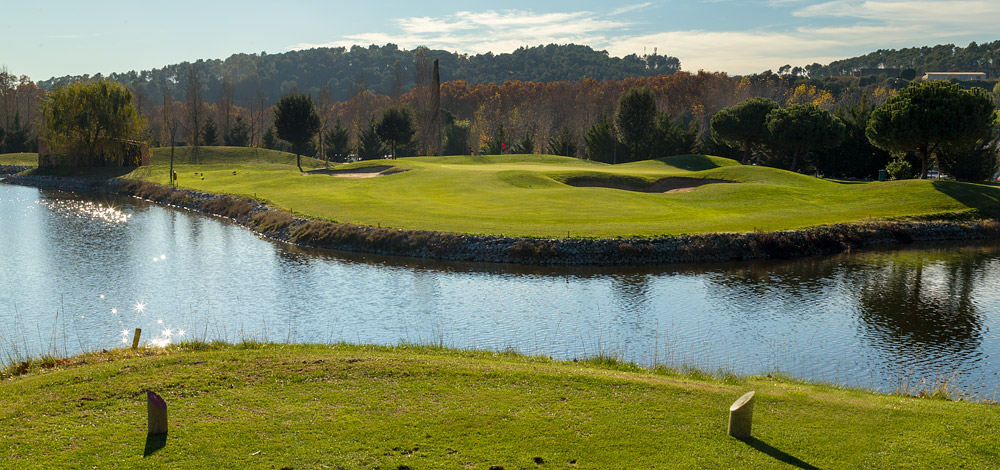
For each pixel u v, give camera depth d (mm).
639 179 71625
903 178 76312
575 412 14297
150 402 12859
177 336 27484
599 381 16172
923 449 12773
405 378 16188
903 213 54875
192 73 138000
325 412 14086
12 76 158750
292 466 11820
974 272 39844
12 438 12719
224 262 42500
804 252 45188
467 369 16875
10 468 11555
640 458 12266
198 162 105188
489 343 26406
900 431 13633
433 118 118188
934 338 27281
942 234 51656
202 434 12977
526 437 13031
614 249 42531
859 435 13398
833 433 13492
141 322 29734
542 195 61562
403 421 13688
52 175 92938
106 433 12977
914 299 33406
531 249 42469
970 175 82875
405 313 30891
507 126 149875
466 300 33156
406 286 36125
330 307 31969
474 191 64750
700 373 18688
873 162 91562
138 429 13188
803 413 14555
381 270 40156
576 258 41969
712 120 99688
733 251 43906
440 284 36594
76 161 95812
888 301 32969
